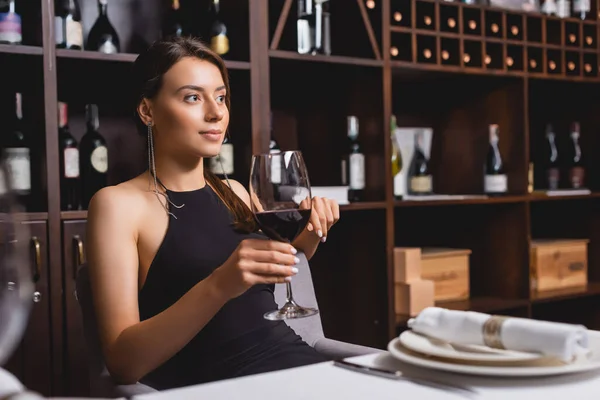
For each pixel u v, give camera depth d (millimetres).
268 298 1464
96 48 2184
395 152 2732
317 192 2338
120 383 1227
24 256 575
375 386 739
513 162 2885
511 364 789
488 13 2785
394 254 2566
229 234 1457
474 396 698
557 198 2961
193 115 1421
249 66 2193
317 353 1419
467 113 3021
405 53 2623
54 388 1910
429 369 811
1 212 567
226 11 2287
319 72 2529
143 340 1173
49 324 1899
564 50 2973
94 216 1345
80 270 1363
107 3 2309
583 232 3293
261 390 728
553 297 2889
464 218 3074
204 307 1131
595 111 3234
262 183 1033
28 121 2068
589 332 933
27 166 1951
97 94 2297
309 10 2365
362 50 2498
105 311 1264
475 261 3033
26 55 1876
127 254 1311
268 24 2408
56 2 2037
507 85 2891
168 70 1436
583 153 3285
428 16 2633
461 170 3035
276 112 2674
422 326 863
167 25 2373
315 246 1599
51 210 1899
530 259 2857
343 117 2621
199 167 1499
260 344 1393
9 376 492
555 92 3291
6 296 561
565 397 696
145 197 1403
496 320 802
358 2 2447
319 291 2734
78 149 2131
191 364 1362
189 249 1389
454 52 2699
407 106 3033
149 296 1375
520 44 2836
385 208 2480
